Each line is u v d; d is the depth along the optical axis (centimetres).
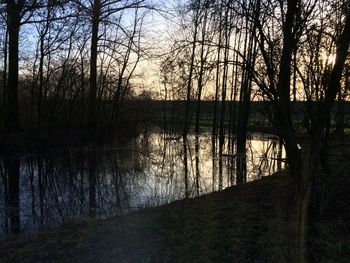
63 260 618
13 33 2498
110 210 1071
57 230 804
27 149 2328
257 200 943
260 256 599
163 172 1705
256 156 2142
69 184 1482
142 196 1235
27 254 651
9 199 1248
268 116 748
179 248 641
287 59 616
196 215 828
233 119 3631
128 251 639
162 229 744
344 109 808
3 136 2291
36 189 1401
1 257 648
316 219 734
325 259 574
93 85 2972
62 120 3080
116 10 2444
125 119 4238
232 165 1873
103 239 700
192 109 4466
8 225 965
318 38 696
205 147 2731
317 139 619
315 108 680
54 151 2416
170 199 1163
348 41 597
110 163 2005
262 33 643
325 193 785
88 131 2942
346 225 707
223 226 740
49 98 3011
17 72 2552
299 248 596
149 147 2755
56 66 3058
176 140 3338
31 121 2795
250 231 702
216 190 1275
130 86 3881
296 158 617
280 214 754
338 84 612
